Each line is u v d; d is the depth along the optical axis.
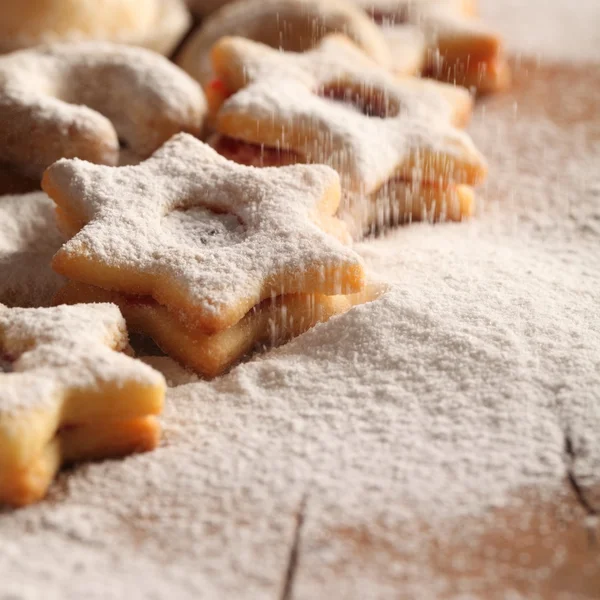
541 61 0.40
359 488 0.27
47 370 0.27
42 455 0.27
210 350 0.29
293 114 0.32
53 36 0.35
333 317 0.29
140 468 0.27
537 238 0.33
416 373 0.28
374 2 0.39
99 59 0.34
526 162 0.36
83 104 0.34
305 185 0.30
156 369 0.29
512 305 0.30
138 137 0.34
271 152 0.32
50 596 0.25
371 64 0.35
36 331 0.28
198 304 0.28
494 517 0.26
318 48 0.35
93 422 0.27
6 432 0.26
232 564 0.26
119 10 0.36
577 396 0.28
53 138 0.32
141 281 0.29
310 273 0.29
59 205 0.30
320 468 0.27
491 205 0.34
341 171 0.31
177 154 0.31
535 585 0.26
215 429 0.28
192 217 0.30
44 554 0.26
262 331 0.29
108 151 0.32
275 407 0.28
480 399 0.28
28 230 0.31
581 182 0.35
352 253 0.29
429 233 0.33
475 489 0.27
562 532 0.26
